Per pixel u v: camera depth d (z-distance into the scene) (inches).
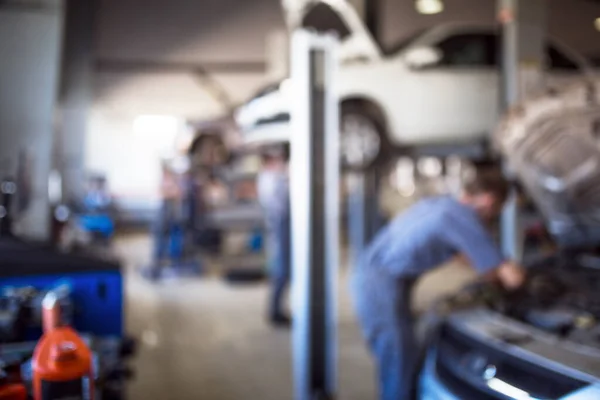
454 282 279.4
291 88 105.0
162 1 430.6
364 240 247.3
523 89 163.6
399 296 101.7
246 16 440.1
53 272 83.9
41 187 154.5
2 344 74.5
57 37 157.0
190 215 322.0
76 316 84.4
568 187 102.1
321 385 105.0
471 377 76.3
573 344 74.2
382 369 102.2
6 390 51.1
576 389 62.7
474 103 246.7
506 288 99.1
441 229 95.3
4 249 87.0
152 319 212.2
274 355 169.8
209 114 523.8
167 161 317.4
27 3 154.7
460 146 251.6
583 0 252.5
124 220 510.3
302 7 217.3
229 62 480.7
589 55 258.8
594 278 98.7
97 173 365.4
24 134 154.4
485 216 99.3
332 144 104.4
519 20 164.1
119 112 531.5
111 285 86.4
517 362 71.5
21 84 154.5
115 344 77.2
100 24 438.3
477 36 248.5
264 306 233.3
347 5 219.8
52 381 50.5
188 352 173.0
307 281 103.8
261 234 380.2
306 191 103.2
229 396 137.9
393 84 241.4
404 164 389.4
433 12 308.3
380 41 249.4
